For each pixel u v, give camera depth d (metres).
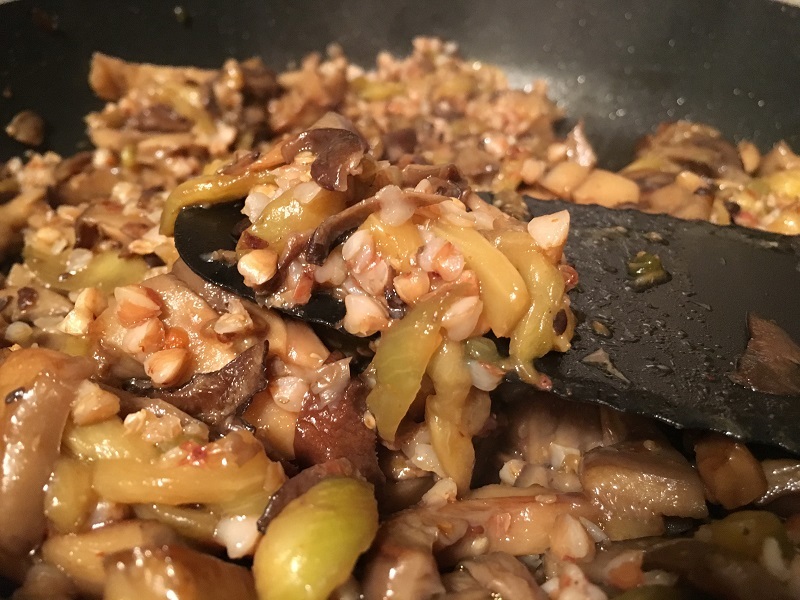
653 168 0.14
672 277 0.10
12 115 0.14
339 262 0.08
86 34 0.14
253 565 0.07
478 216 0.09
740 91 0.14
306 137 0.10
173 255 0.11
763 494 0.09
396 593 0.07
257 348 0.08
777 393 0.08
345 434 0.08
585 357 0.09
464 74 0.16
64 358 0.08
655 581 0.08
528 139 0.15
